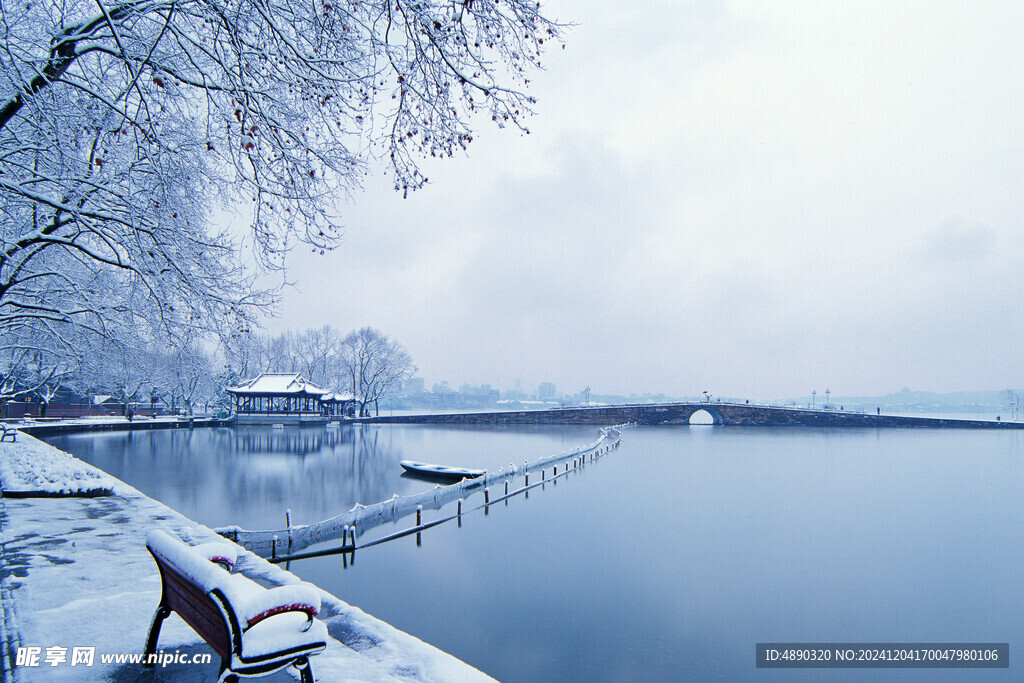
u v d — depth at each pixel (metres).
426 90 6.54
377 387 98.19
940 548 22.31
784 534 23.80
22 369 28.83
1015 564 20.22
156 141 7.36
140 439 52.84
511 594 15.66
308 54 6.91
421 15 6.12
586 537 22.30
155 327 10.44
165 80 8.05
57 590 5.75
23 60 7.37
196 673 3.95
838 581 18.05
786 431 85.81
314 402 83.88
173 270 9.58
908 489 35.00
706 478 38.03
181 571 3.46
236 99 6.63
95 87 8.39
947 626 14.76
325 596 6.25
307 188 7.42
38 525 9.08
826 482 37.16
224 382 78.06
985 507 30.22
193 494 25.56
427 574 16.80
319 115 7.30
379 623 5.46
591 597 15.79
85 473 14.59
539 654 12.07
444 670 4.47
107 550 7.43
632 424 94.25
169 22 6.41
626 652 12.35
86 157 9.37
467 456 45.53
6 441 26.66
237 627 3.01
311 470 34.28
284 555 16.70
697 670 11.66
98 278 12.48
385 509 21.58
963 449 60.91
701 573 18.47
